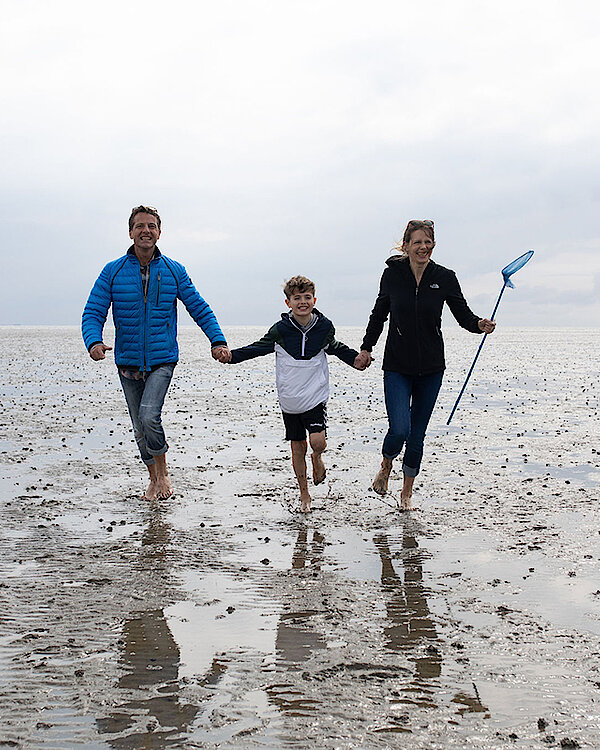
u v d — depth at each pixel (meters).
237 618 4.37
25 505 7.31
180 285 7.76
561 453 10.37
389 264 7.43
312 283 7.14
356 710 3.27
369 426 13.47
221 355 7.43
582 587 4.88
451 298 7.39
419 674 3.62
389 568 5.34
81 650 3.91
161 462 7.59
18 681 3.55
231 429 13.09
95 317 7.57
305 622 4.30
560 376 27.23
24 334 122.62
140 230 7.38
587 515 6.85
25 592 4.82
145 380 7.68
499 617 4.36
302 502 7.21
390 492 7.99
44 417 14.53
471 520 6.73
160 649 3.92
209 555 5.68
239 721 3.17
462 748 2.97
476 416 14.84
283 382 7.14
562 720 3.18
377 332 7.58
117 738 3.04
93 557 5.62
